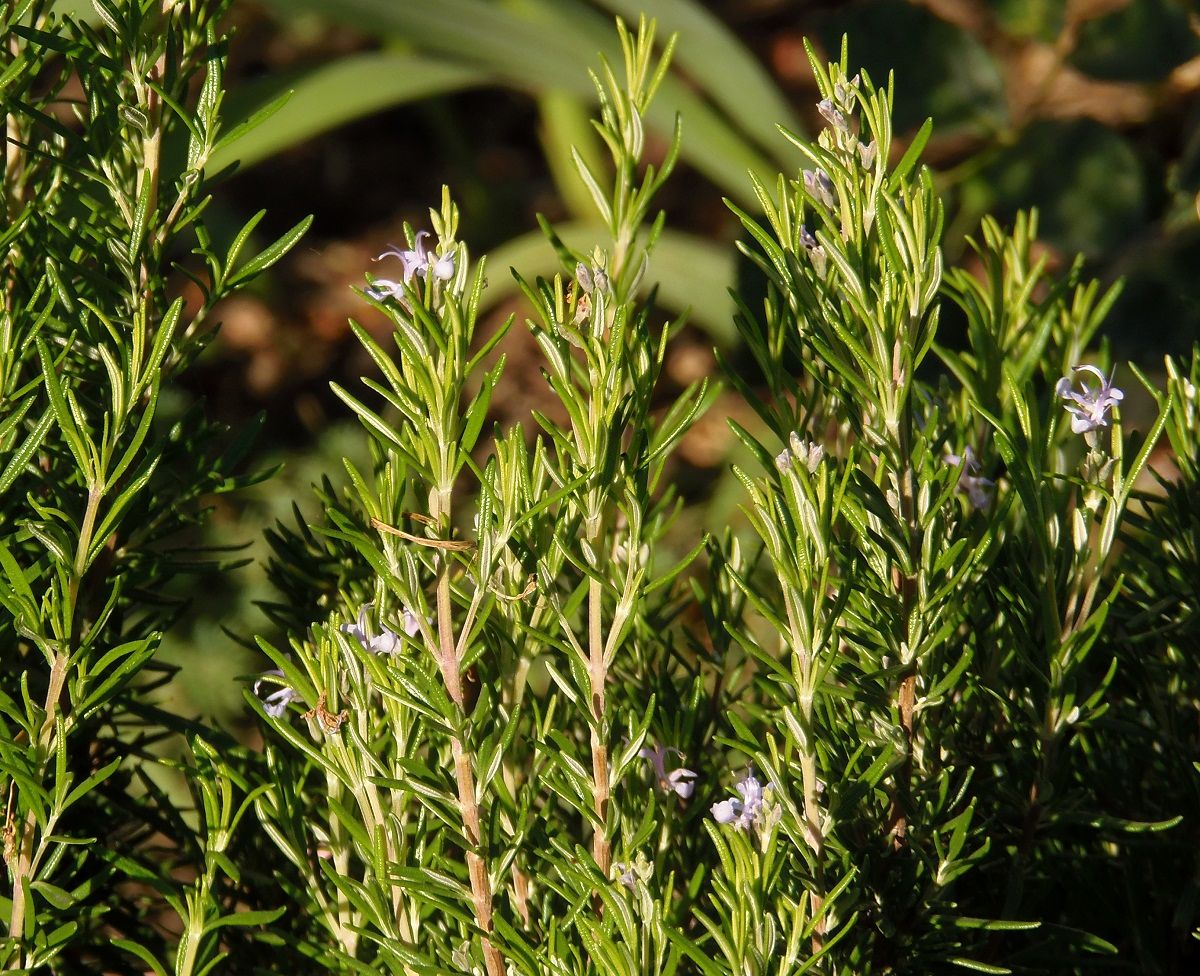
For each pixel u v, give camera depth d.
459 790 1.06
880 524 1.09
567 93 3.15
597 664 1.07
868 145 1.08
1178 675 1.14
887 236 1.07
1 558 1.05
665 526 1.15
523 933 1.09
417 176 4.61
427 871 1.06
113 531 1.09
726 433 3.37
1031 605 1.10
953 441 1.16
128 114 1.09
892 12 2.23
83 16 1.21
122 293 1.10
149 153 1.10
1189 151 2.08
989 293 1.20
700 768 1.15
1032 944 1.12
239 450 1.13
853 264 1.07
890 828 1.09
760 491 1.06
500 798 1.10
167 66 1.10
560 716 1.13
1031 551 1.13
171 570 1.14
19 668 1.11
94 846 1.10
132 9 1.09
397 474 1.08
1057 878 1.14
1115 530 1.09
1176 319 2.02
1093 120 2.25
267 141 2.90
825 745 1.09
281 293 4.09
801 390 1.12
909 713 1.08
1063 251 2.24
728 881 1.06
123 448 1.09
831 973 1.07
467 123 4.84
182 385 3.77
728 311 3.34
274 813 1.10
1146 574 1.15
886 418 1.08
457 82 3.08
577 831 1.14
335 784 1.10
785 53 4.48
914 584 1.08
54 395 1.05
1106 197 2.24
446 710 1.05
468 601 1.06
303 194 4.50
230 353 3.90
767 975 1.05
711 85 3.25
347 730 1.08
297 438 3.68
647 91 1.14
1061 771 1.11
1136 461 1.08
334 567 1.16
